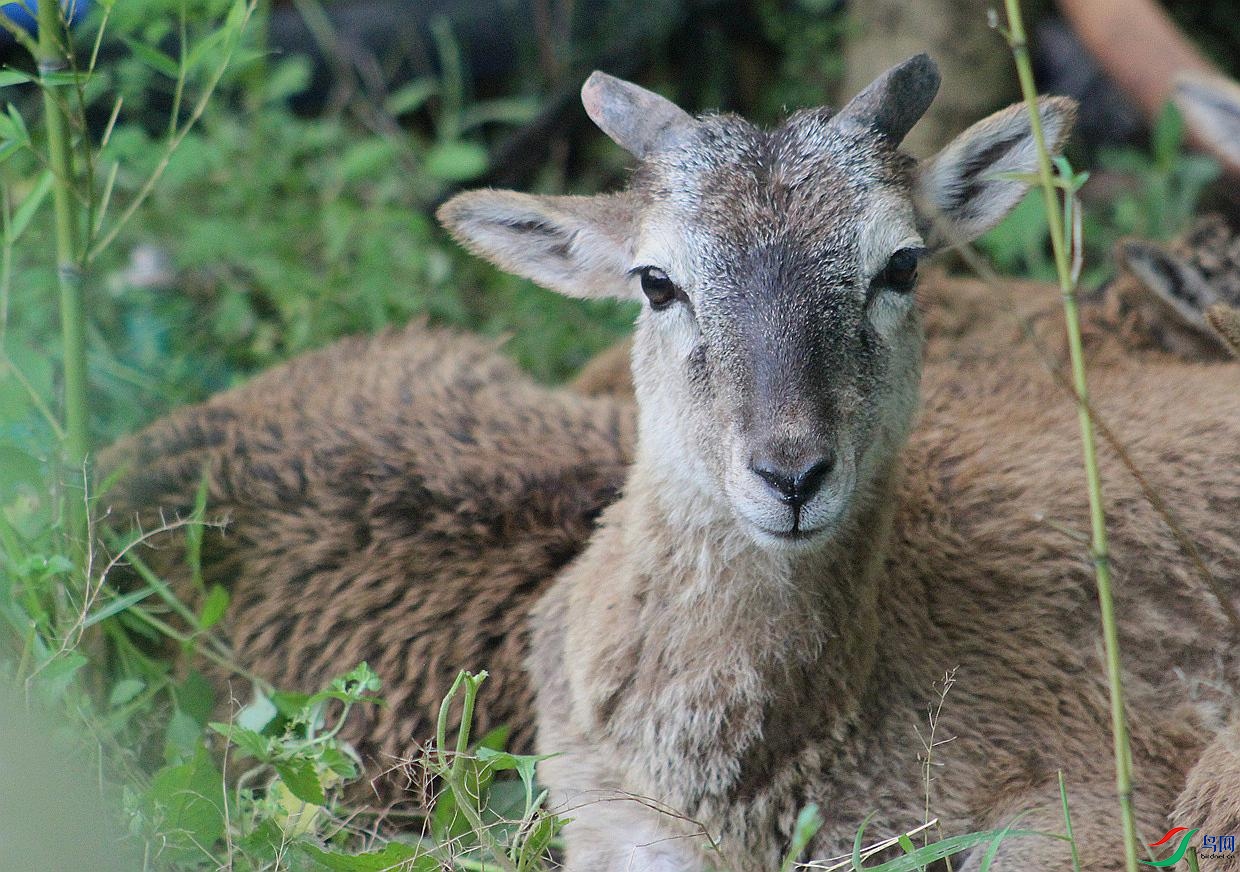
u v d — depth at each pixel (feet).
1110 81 60.64
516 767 26.25
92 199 30.40
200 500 30.94
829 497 25.77
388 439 34.50
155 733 31.07
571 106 58.34
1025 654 29.81
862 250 26.89
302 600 32.58
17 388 33.22
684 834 27.55
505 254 31.19
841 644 27.32
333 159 53.67
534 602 32.22
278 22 59.26
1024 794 28.32
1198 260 41.75
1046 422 34.30
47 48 29.89
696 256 27.09
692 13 61.31
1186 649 30.99
